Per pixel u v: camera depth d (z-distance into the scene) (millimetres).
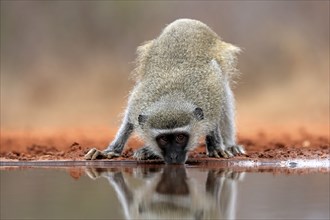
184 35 16766
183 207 10219
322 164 14914
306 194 10906
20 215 9555
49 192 11516
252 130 29297
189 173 13750
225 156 16219
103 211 9906
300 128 29609
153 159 16016
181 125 15016
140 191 11570
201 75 15961
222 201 10484
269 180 12477
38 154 17984
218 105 15875
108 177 13250
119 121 17062
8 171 14266
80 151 17984
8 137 27297
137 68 17531
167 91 15531
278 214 9359
